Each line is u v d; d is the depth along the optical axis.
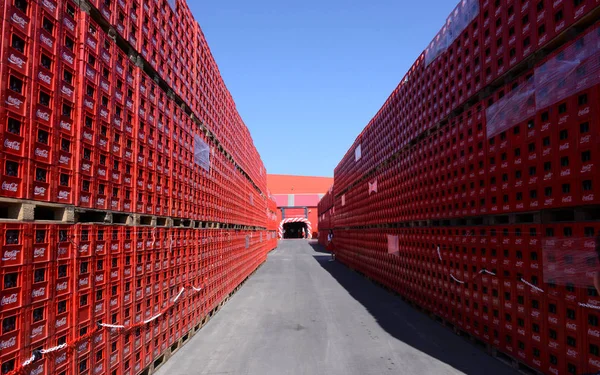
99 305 3.83
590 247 3.85
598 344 3.74
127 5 4.59
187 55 7.04
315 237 59.84
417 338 6.76
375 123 13.39
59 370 3.20
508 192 5.27
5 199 2.73
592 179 3.84
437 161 7.82
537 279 4.69
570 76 4.11
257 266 17.83
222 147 10.05
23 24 2.94
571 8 4.11
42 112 3.13
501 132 5.44
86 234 3.67
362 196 15.52
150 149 5.25
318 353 5.97
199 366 5.49
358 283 13.51
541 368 4.60
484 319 5.96
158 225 5.73
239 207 12.77
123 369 4.32
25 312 2.85
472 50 6.37
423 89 8.73
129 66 4.68
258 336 6.97
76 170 3.54
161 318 5.52
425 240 8.54
